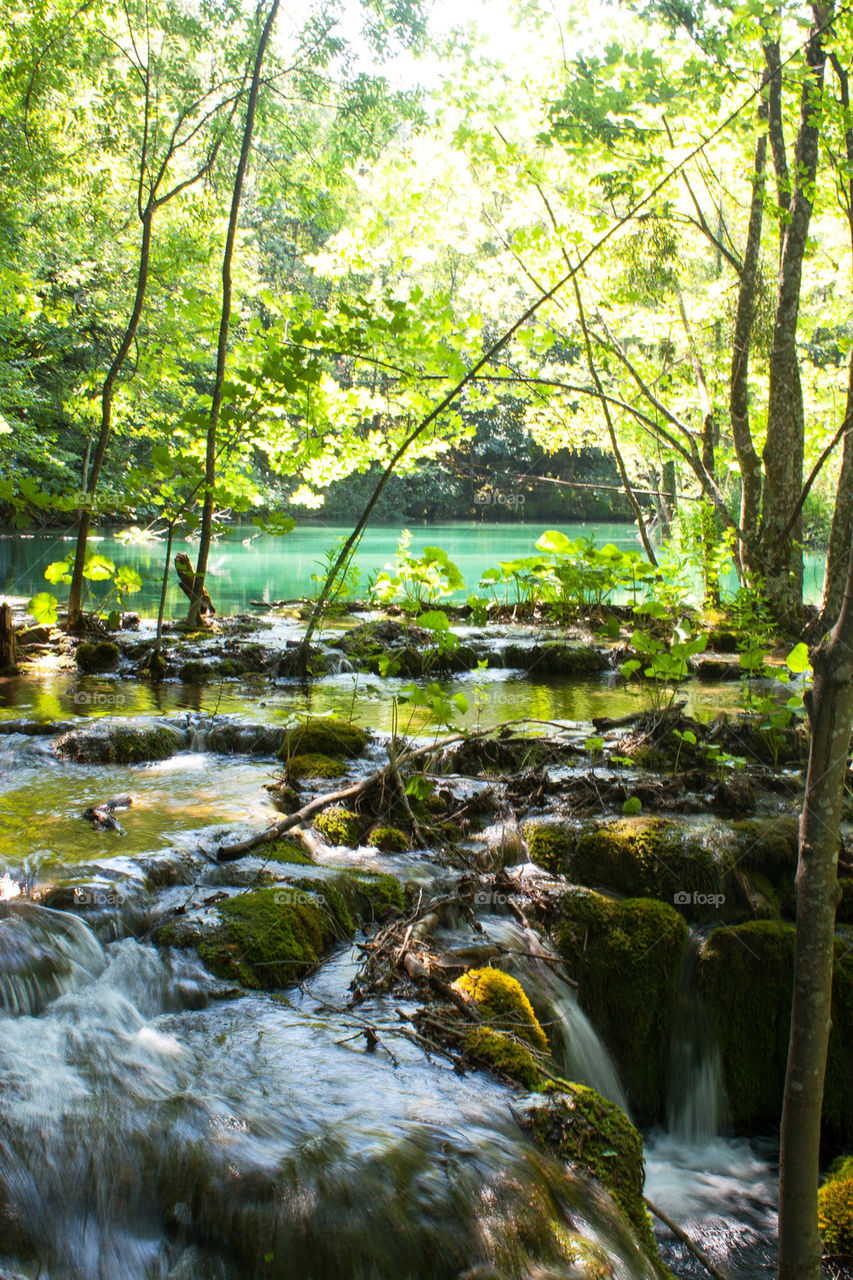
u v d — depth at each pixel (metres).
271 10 10.98
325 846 5.37
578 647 10.91
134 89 12.84
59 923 4.03
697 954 4.94
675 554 14.03
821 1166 4.65
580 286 14.03
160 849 4.96
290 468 12.34
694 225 13.51
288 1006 3.95
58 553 23.05
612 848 5.37
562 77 11.38
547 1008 4.52
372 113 13.09
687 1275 3.78
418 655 10.41
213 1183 2.86
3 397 19.42
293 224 30.16
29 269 16.72
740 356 13.60
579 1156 3.33
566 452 39.25
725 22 10.08
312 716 7.93
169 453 8.98
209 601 13.12
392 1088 3.40
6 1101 3.01
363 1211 2.82
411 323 9.66
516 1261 2.84
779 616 13.30
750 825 5.57
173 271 13.84
